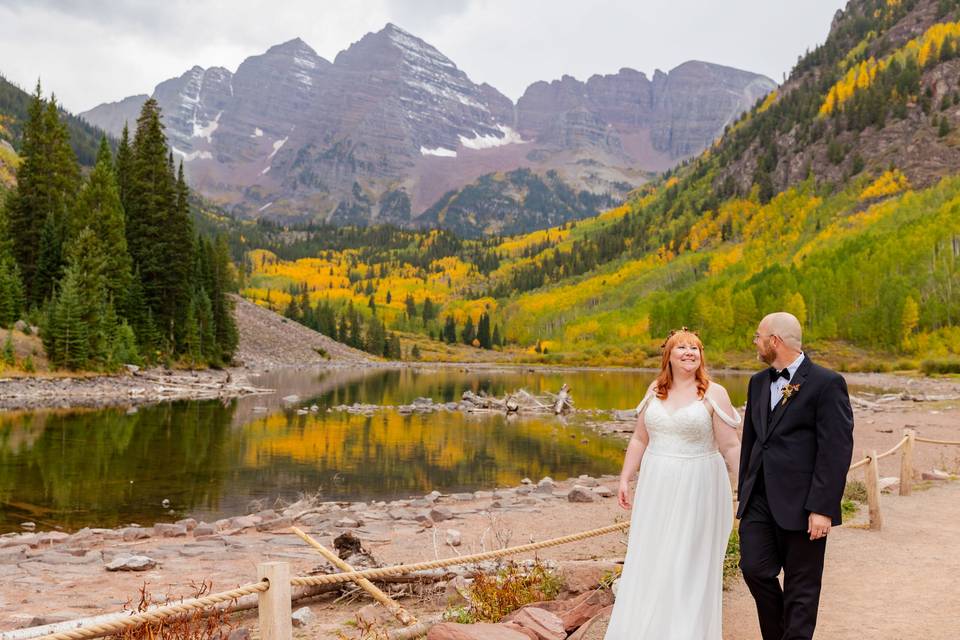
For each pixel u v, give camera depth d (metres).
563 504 15.16
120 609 7.48
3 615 7.19
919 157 194.75
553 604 6.29
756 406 5.04
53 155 63.06
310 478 19.45
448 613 6.38
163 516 14.77
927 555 8.81
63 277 57.22
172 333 68.06
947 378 72.81
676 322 135.25
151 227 65.94
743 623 6.23
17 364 46.59
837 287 117.25
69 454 22.34
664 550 4.76
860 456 20.30
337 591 7.81
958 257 112.19
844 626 6.14
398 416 36.75
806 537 4.70
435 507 14.27
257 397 47.88
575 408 42.59
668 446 4.90
